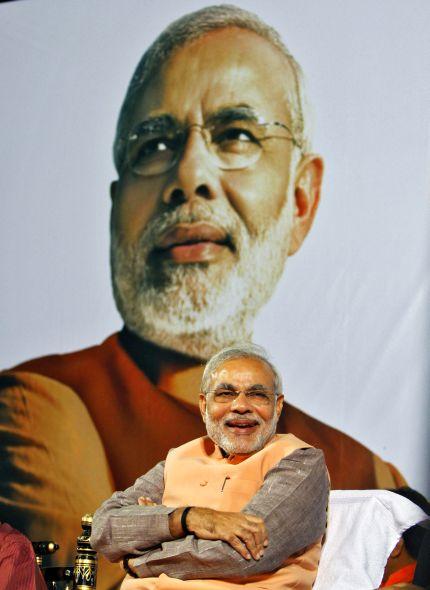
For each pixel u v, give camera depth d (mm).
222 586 3389
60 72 5711
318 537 3535
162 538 3477
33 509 5438
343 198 4898
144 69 5508
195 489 3666
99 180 5566
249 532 3363
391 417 4652
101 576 5109
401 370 4660
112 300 5461
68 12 5730
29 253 5664
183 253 5297
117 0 5617
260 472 3615
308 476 3523
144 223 5414
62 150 5664
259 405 3688
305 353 4887
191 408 5199
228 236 5195
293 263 4992
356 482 4664
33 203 5691
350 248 4855
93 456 5367
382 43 4902
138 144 5477
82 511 5340
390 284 4738
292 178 5051
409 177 4770
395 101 4840
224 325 5160
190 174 5320
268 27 5199
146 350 5340
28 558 3697
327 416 4781
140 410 5309
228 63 5289
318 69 5035
